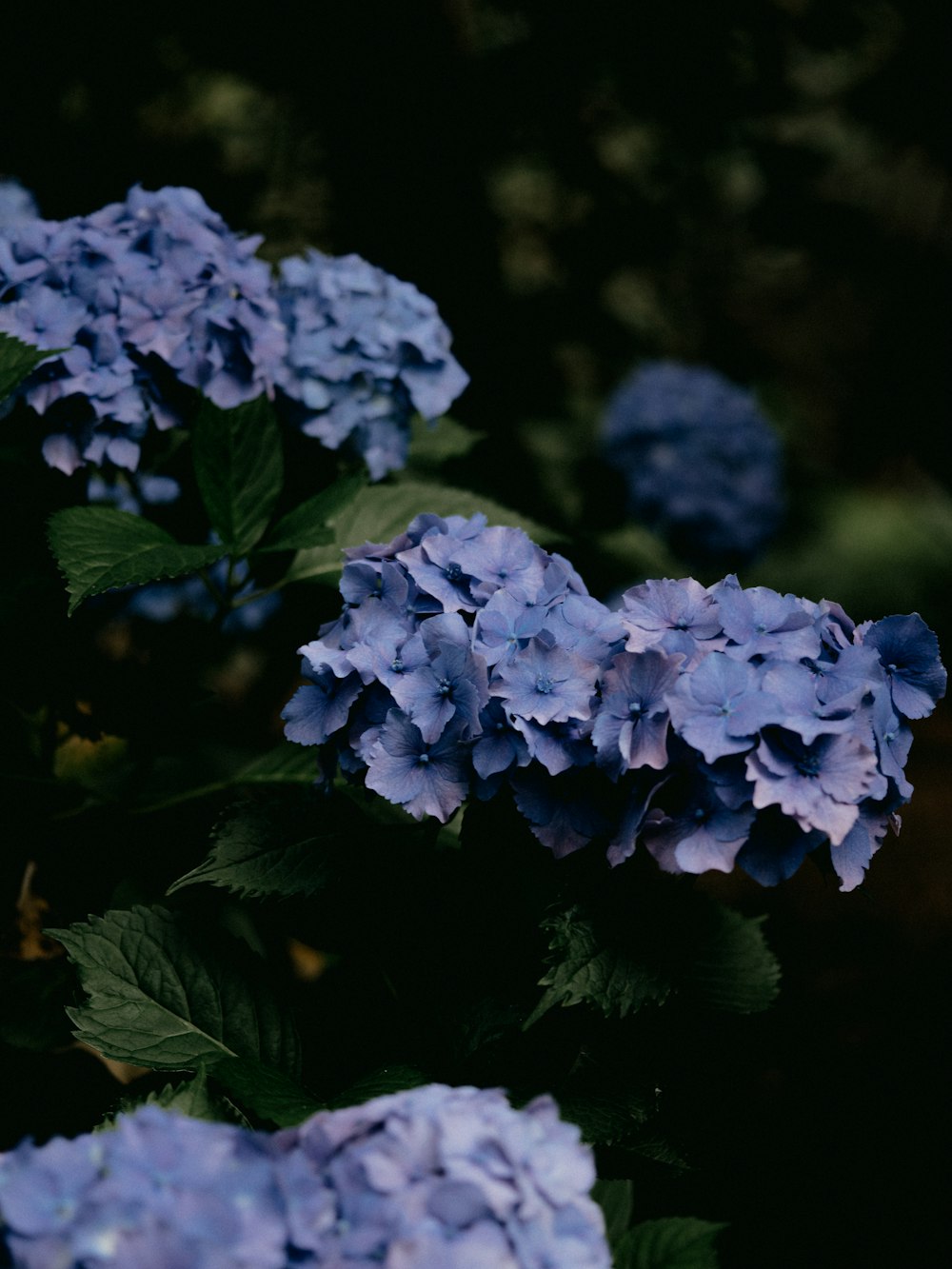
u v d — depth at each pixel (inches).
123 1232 30.7
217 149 71.3
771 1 75.9
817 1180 55.3
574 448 95.4
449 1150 32.6
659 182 81.7
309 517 45.5
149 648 48.1
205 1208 31.3
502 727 38.6
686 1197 48.3
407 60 72.1
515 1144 33.0
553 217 79.8
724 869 37.1
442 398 48.8
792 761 37.1
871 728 37.7
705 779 37.6
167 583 54.2
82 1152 32.3
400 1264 31.4
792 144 84.8
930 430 185.3
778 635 38.9
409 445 52.9
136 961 41.4
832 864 38.6
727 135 80.8
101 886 47.1
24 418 45.4
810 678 37.9
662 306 97.2
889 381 184.2
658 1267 35.0
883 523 150.0
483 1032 40.5
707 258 100.3
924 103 88.7
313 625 50.3
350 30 70.7
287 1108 37.6
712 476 98.8
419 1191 32.1
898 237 146.9
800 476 158.1
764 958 44.7
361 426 48.6
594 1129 39.3
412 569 39.9
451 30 72.9
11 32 65.8
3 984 46.4
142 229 46.6
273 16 69.4
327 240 74.0
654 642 38.6
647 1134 42.1
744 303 173.2
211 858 40.3
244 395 45.9
